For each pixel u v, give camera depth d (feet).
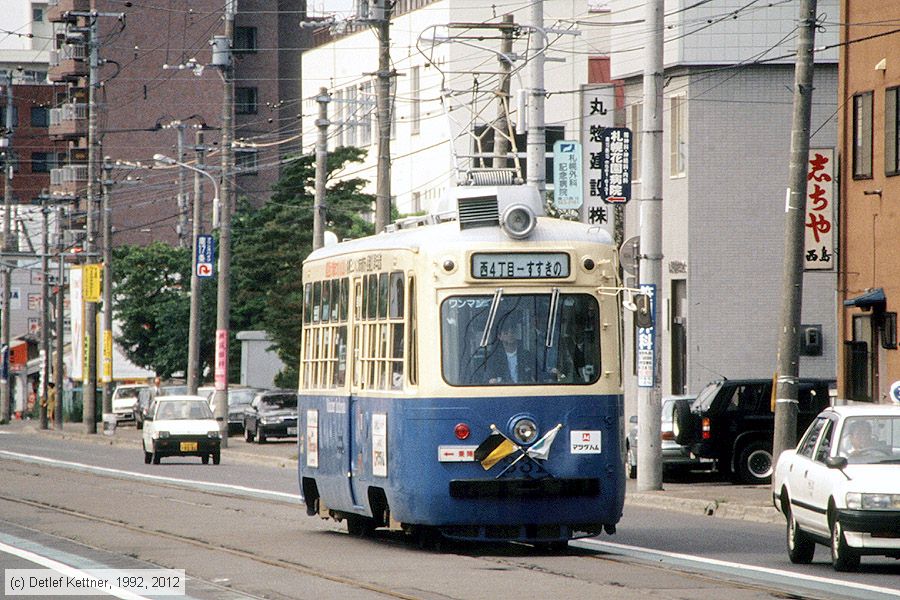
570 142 279.28
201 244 394.32
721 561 125.18
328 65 542.98
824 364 296.10
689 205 297.53
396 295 135.74
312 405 158.51
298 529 160.35
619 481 130.21
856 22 237.25
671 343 305.53
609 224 334.03
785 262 178.70
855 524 113.19
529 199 135.74
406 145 483.10
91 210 501.15
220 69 372.79
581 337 131.03
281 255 443.32
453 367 129.08
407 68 481.05
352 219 449.06
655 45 206.59
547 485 128.16
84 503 199.00
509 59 260.42
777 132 296.51
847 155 240.94
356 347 145.38
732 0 295.48
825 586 106.52
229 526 164.04
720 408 231.09
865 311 234.79
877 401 231.50
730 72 296.51
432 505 127.95
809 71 176.76
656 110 207.00
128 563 126.41
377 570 118.32
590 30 440.86
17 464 309.63
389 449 134.00
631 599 98.43
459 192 138.00
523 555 129.80
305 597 102.53
